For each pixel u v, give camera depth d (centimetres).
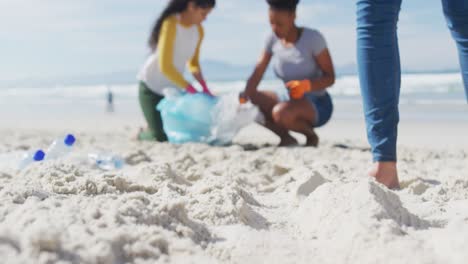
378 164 202
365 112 201
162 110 445
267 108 435
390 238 126
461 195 195
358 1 195
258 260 126
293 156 348
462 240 124
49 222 117
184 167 291
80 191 171
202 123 429
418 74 2084
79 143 447
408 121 763
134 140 479
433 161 332
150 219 134
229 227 146
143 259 115
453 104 1064
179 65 444
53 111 1318
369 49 192
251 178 258
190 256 121
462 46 205
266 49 433
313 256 130
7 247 99
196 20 431
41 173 202
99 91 2742
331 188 163
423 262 115
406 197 188
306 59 409
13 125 838
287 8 392
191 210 158
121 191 183
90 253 106
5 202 137
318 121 431
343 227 138
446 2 199
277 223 158
